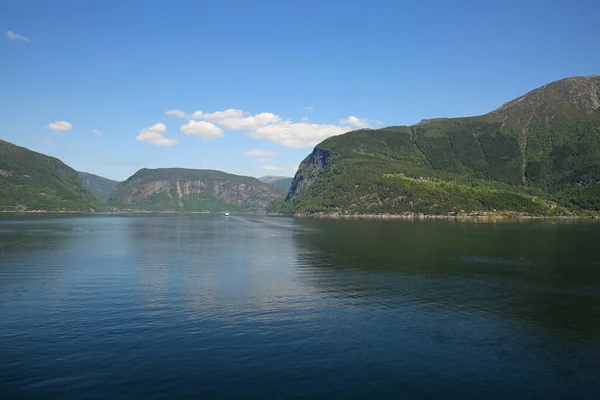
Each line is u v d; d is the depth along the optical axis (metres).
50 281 53.03
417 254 82.75
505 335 33.41
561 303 43.56
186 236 128.50
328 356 28.72
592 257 78.56
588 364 27.95
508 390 24.42
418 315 38.69
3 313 38.16
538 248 93.88
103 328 34.00
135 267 64.69
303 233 144.38
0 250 84.69
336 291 48.44
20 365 26.69
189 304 41.72
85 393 23.23
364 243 106.12
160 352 29.02
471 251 87.94
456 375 26.16
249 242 108.94
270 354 28.91
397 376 25.91
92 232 138.75
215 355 28.61
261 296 45.56
